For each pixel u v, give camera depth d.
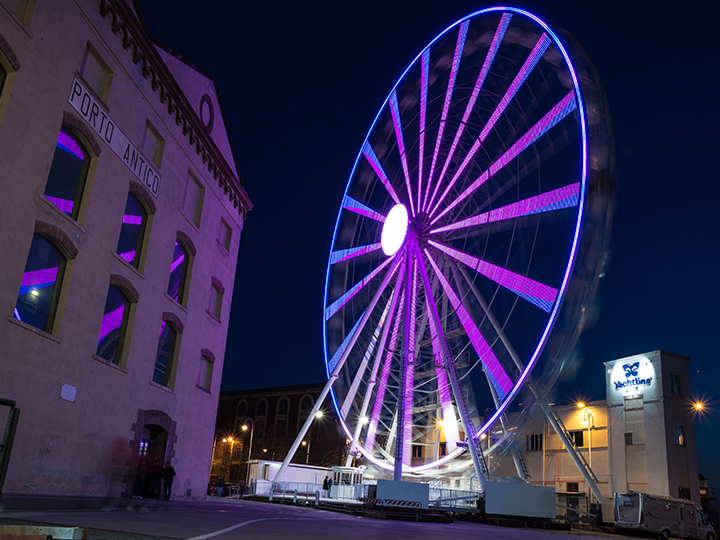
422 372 32.56
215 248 28.08
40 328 16.02
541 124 26.48
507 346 25.53
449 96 34.03
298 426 81.62
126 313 20.41
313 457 77.69
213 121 28.23
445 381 31.00
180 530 11.28
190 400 25.14
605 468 47.75
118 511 15.64
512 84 29.34
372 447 34.28
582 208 22.69
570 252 22.59
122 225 20.36
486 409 28.61
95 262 18.12
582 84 24.45
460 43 33.91
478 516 30.23
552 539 19.84
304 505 35.47
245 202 31.77
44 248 16.25
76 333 17.22
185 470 24.66
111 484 18.84
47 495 15.52
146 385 21.30
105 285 18.67
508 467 52.38
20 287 15.31
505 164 28.73
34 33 15.39
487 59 31.58
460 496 34.84
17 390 14.81
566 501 48.62
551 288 23.05
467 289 29.75
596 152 23.45
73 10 17.05
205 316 26.80
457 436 30.28
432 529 20.70
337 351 38.69
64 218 16.58
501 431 27.42
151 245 21.73
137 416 20.61
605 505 39.97
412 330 32.91
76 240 17.19
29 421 15.21
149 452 22.23
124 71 19.81
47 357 15.95
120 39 19.52
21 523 9.94
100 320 18.41
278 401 84.75
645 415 45.94
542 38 27.28
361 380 35.72
